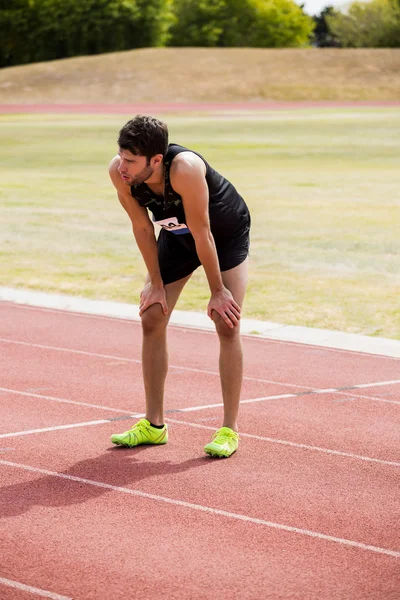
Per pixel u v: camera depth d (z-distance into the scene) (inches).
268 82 4109.3
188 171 312.3
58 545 265.1
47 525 280.4
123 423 397.4
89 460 344.5
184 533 275.3
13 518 285.7
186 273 352.5
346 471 337.7
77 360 520.1
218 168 1723.7
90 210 1253.7
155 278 347.6
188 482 321.1
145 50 4753.9
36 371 492.1
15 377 478.3
